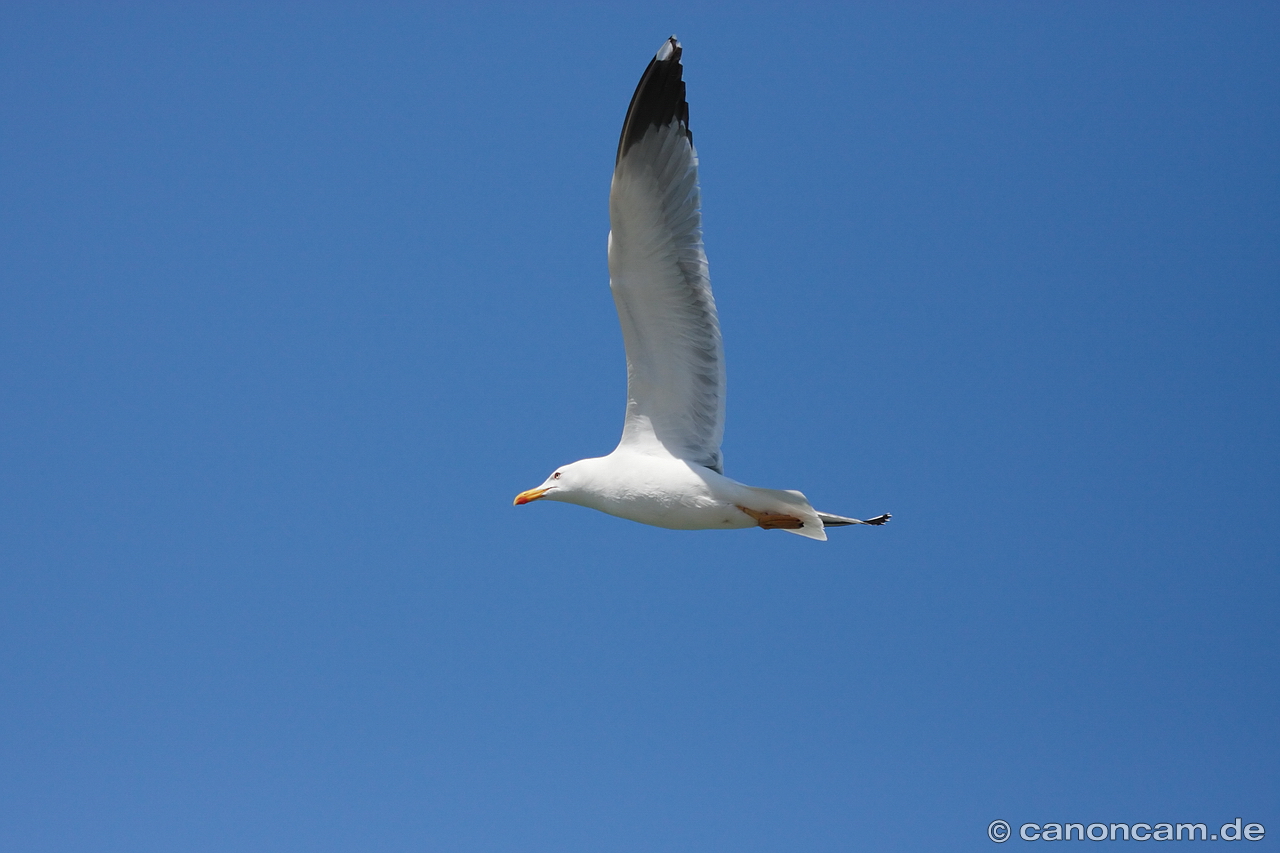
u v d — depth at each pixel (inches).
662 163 515.8
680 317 534.0
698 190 522.3
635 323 535.5
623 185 508.1
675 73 516.4
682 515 541.6
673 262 524.1
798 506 530.0
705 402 546.6
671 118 516.4
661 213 517.7
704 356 540.7
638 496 541.6
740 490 532.1
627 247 518.3
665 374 546.3
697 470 537.6
